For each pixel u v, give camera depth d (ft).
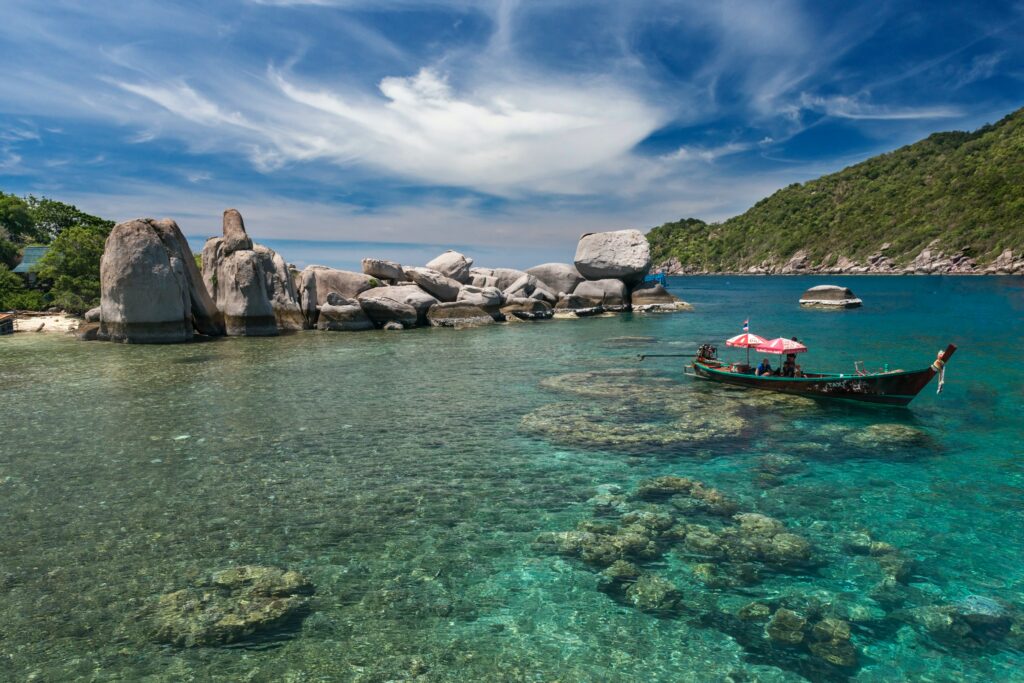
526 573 28.78
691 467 43.83
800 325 139.13
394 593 26.99
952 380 72.74
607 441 50.14
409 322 145.38
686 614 25.26
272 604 25.86
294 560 30.14
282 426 55.57
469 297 160.35
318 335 130.62
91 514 35.83
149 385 74.23
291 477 42.24
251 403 64.64
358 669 21.71
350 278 154.71
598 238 192.44
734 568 29.04
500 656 22.50
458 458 46.24
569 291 191.72
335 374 81.82
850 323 141.59
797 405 62.08
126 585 27.58
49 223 259.60
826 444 48.85
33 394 68.95
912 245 508.94
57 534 33.04
